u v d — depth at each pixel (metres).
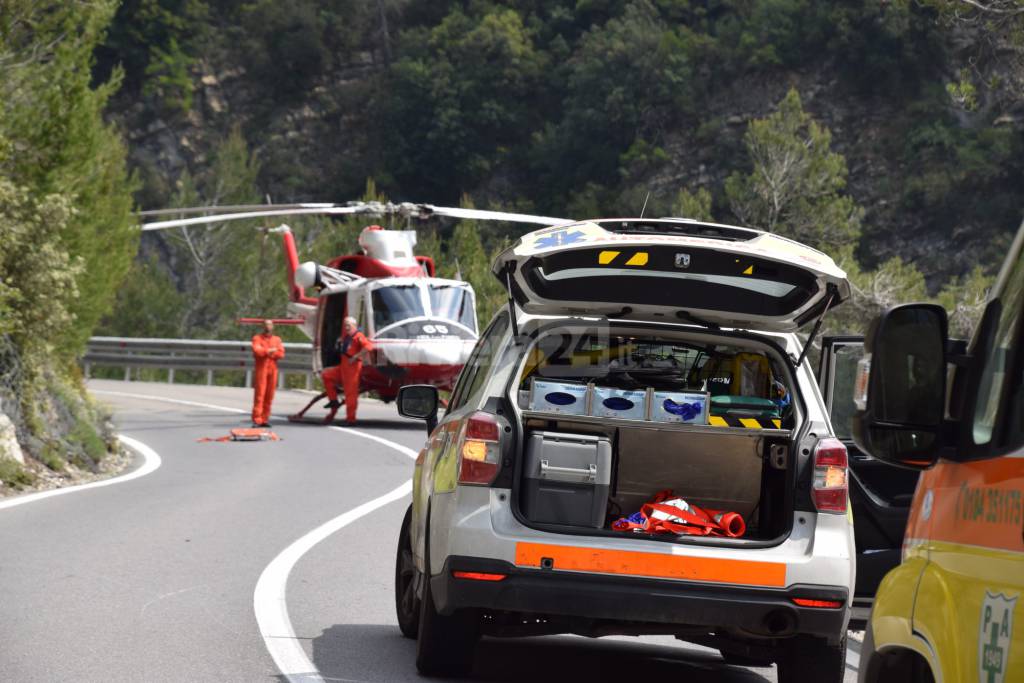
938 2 40.22
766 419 13.67
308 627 16.39
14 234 34.28
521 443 13.04
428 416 16.64
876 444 6.82
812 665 13.43
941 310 6.86
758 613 12.50
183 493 30.80
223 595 18.30
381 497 31.03
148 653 14.45
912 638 6.94
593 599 12.52
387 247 57.47
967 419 6.89
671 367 14.62
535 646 16.89
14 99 39.19
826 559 12.63
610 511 14.17
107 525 24.84
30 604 17.02
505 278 13.74
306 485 33.38
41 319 34.97
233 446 44.97
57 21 40.56
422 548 14.33
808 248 13.45
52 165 39.66
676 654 17.11
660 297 13.78
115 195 50.88
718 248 12.93
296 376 90.69
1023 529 6.01
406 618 16.03
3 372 34.78
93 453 37.06
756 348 13.97
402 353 54.03
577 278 13.59
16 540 22.53
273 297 143.50
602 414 13.45
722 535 13.30
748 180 123.88
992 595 6.12
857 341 17.47
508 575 12.59
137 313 137.38
